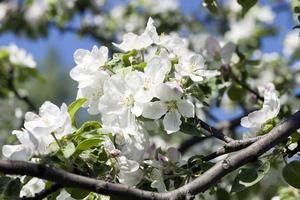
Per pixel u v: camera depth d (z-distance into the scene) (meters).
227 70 1.30
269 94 1.02
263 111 1.02
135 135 1.00
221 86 1.31
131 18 2.27
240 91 1.34
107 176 0.96
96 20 2.30
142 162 1.01
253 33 2.09
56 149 0.94
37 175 0.87
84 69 1.03
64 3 2.27
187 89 1.01
